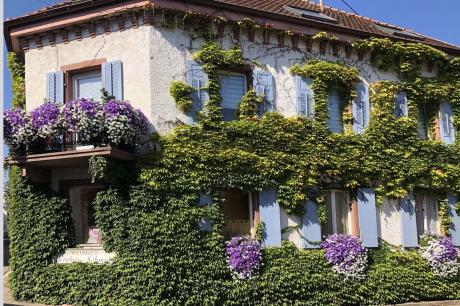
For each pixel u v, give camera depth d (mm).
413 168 15852
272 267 13211
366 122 15578
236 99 14109
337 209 14992
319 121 14742
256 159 13477
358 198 14945
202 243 12531
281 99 14516
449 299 15531
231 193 13633
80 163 12656
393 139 15805
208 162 12938
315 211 14266
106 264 12297
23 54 14719
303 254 13703
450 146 16875
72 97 13781
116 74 13109
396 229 15594
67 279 12492
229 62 13742
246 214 13773
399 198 15719
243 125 13570
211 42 13695
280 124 14062
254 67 14211
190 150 12773
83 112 11695
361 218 14852
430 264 15438
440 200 16641
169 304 11883
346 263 13938
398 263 15008
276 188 13781
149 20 13047
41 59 14016
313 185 14352
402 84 16375
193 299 12125
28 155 12273
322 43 15227
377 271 14523
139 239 12000
